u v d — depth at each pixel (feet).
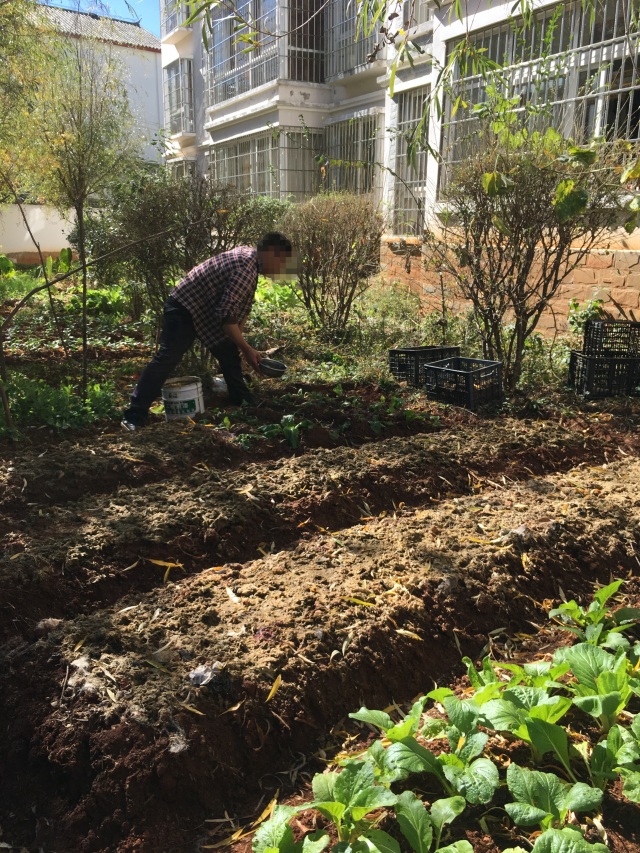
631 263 23.32
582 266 25.09
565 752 7.04
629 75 24.12
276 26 51.29
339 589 9.92
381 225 28.30
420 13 36.78
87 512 12.06
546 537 11.43
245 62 57.88
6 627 9.18
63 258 22.39
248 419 17.12
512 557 10.89
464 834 6.68
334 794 6.49
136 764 7.07
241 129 60.13
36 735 7.54
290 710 8.04
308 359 24.82
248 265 16.31
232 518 11.80
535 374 21.63
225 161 64.80
